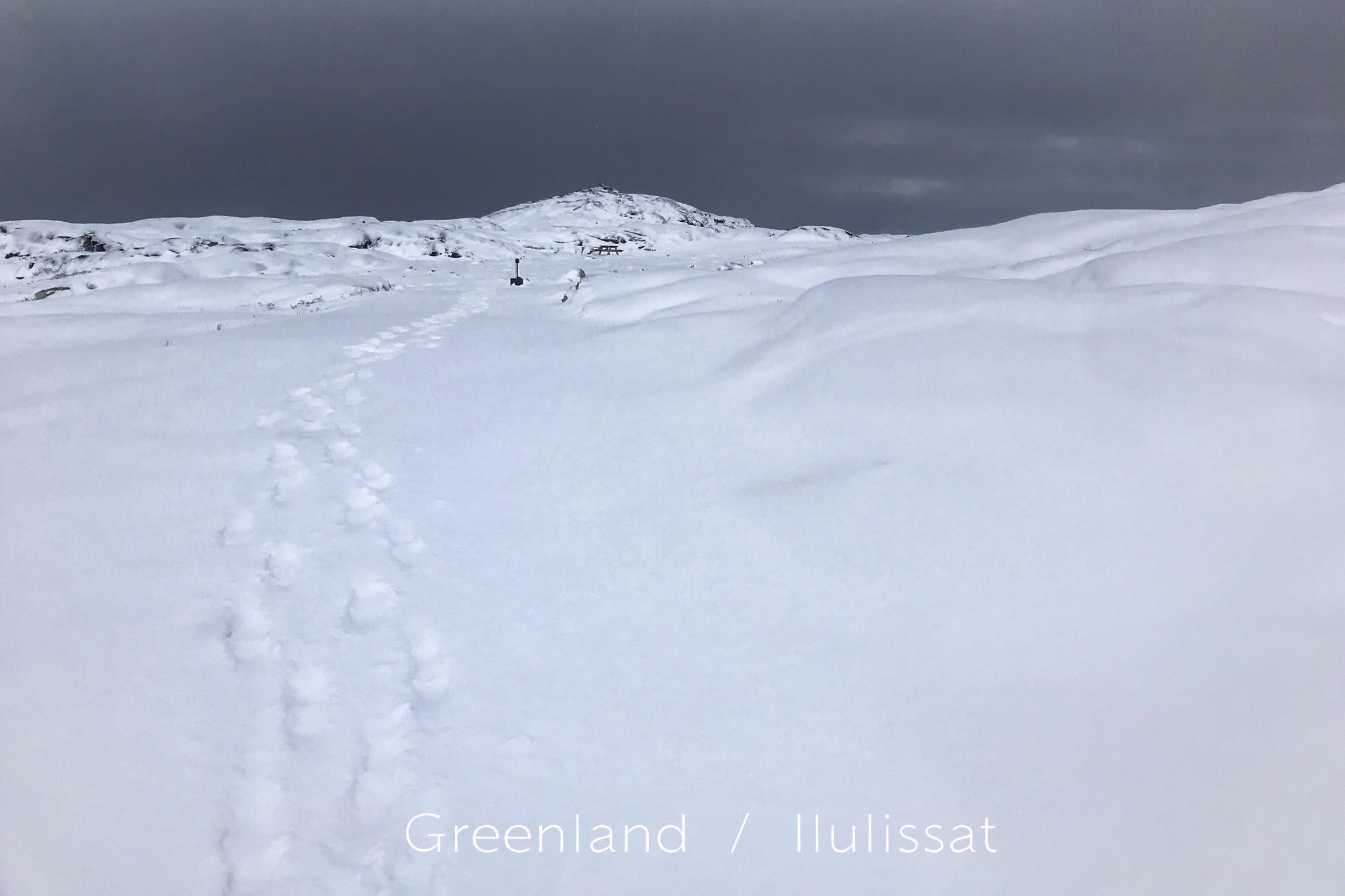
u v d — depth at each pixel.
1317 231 15.49
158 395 14.64
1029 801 5.42
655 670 7.01
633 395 13.80
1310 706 5.75
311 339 19.52
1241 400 9.46
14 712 6.64
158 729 6.48
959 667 6.66
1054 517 8.27
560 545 9.16
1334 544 7.26
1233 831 5.01
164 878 5.22
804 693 6.61
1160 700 6.05
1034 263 20.09
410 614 7.98
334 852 5.39
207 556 9.11
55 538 9.46
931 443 9.91
